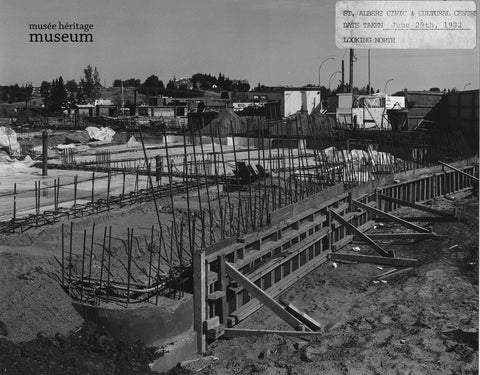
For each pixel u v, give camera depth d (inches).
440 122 1472.7
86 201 641.0
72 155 1131.3
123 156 1213.7
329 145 1062.4
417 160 923.4
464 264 530.3
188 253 456.1
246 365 351.6
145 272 406.3
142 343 344.2
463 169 962.1
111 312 340.8
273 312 436.8
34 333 322.7
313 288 507.8
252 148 1302.9
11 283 357.1
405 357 339.9
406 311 421.7
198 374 342.3
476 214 737.6
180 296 371.9
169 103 2888.8
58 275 377.4
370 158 842.2
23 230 475.5
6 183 780.6
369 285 522.3
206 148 1373.0
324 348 364.8
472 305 419.8
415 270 531.2
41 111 2474.2
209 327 376.2
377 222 727.1
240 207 493.0
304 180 689.0
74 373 298.2
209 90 4109.3
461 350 342.6
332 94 1733.5
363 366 331.9
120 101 3164.4
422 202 852.0
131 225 496.1
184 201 608.4
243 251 429.7
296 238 522.0
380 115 1679.4
